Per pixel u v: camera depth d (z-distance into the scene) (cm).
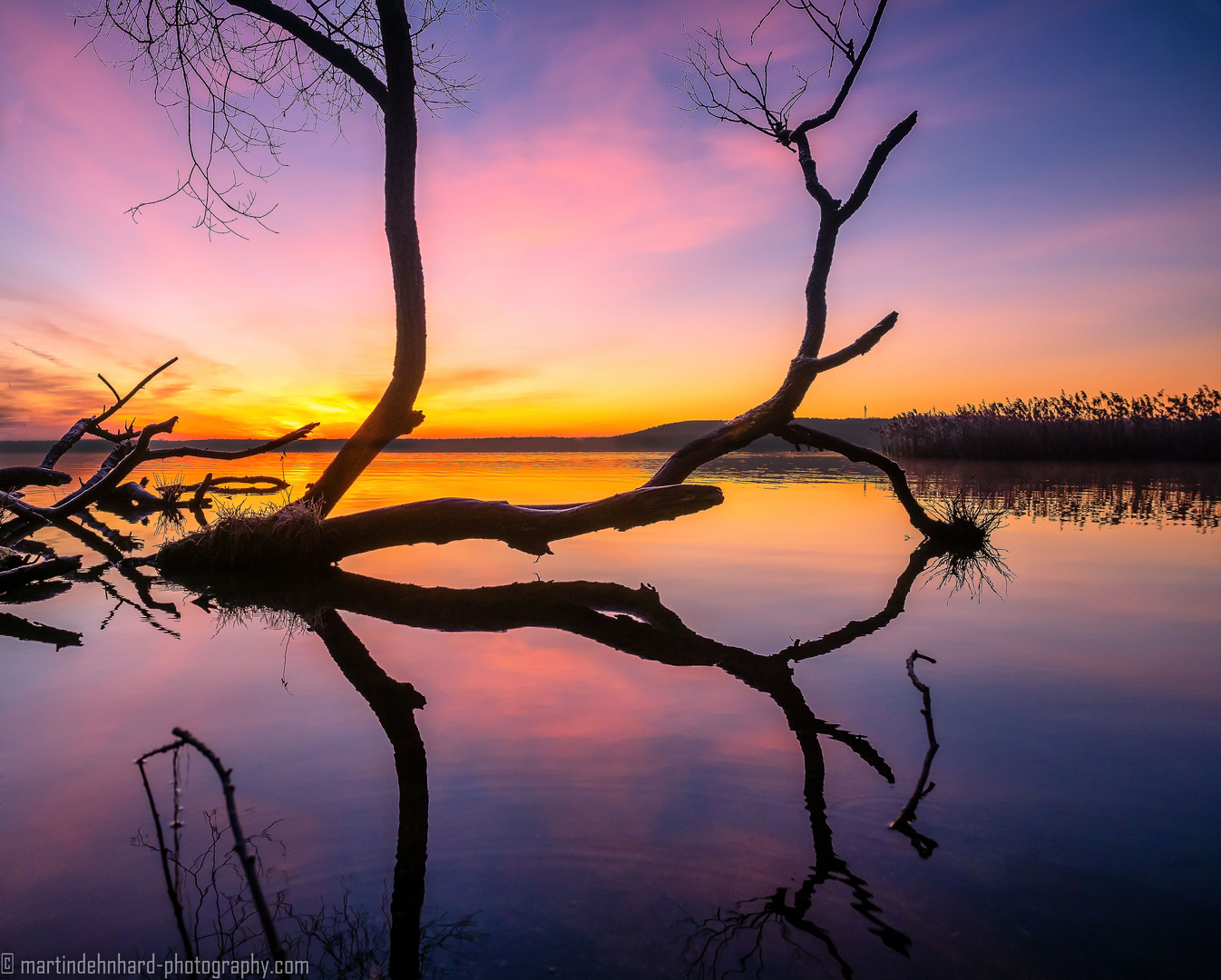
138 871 175
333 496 708
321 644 386
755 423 720
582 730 257
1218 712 270
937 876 168
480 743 246
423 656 360
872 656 350
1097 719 264
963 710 273
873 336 709
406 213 667
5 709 286
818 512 1018
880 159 726
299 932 151
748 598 493
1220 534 769
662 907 159
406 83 649
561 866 174
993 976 135
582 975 137
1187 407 2128
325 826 194
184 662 352
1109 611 445
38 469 941
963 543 731
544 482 1448
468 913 157
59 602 511
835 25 761
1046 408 2256
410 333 682
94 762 236
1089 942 145
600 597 506
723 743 244
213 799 210
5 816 201
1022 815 195
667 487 644
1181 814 195
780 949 143
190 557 663
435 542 664
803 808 200
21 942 150
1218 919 152
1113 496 1155
